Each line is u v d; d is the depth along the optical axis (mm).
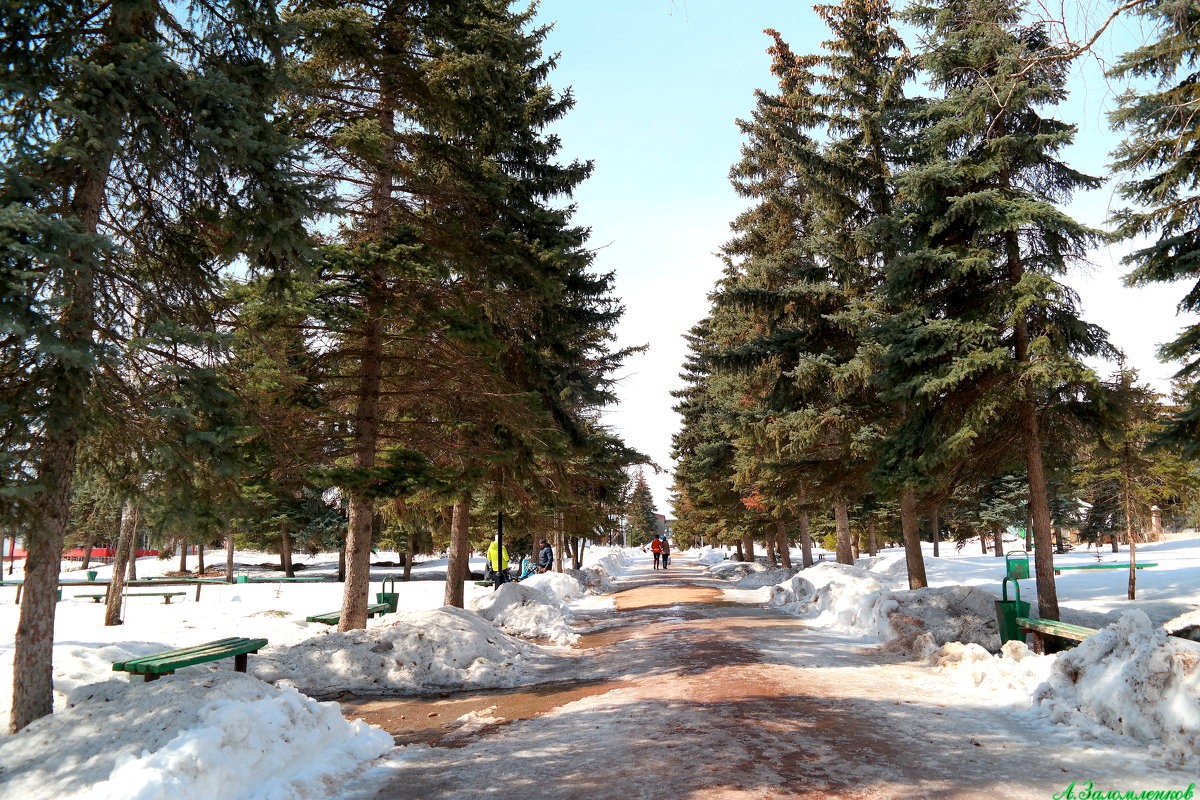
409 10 11242
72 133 5613
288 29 6723
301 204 6508
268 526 36969
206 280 7156
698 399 35719
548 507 16047
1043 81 12055
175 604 18031
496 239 11477
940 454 12266
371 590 22016
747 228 25219
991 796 4699
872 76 17297
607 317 16922
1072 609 12859
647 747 5980
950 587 12180
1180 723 5453
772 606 18203
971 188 13086
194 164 6445
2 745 5113
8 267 4617
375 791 5227
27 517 5488
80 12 5836
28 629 5621
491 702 8406
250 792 4809
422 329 10102
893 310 16656
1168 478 20375
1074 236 12211
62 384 5352
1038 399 12867
